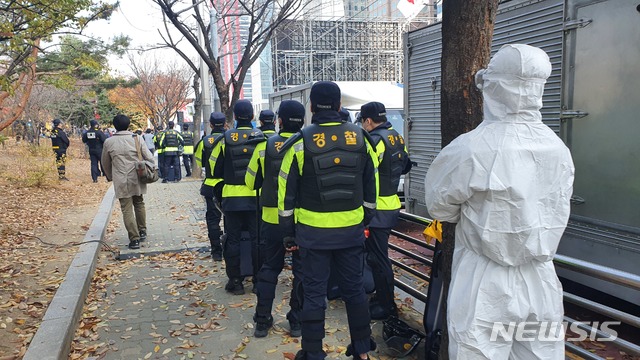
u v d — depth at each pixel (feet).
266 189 12.65
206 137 19.42
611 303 14.82
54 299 14.98
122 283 18.24
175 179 51.29
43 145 63.87
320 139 10.36
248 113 16.11
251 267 16.63
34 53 32.83
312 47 109.50
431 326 11.34
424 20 107.86
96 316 15.02
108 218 30.09
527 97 6.55
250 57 28.37
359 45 112.68
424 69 22.48
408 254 15.08
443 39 8.46
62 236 25.16
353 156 10.43
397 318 13.17
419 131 23.18
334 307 15.46
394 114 37.22
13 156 65.16
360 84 40.78
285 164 10.50
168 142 50.21
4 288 16.85
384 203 13.17
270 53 107.96
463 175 6.70
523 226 6.43
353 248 10.84
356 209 10.62
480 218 6.65
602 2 12.72
